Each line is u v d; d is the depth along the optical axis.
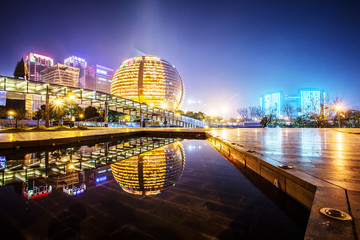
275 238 2.08
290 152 5.83
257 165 4.93
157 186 4.00
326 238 1.52
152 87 144.25
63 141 13.08
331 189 2.53
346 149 6.51
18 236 2.22
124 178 4.62
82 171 5.42
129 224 2.46
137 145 12.54
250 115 75.19
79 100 40.34
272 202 3.11
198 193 3.57
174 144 12.98
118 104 47.47
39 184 4.26
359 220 1.75
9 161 7.14
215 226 2.38
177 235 2.20
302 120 45.94
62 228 2.39
